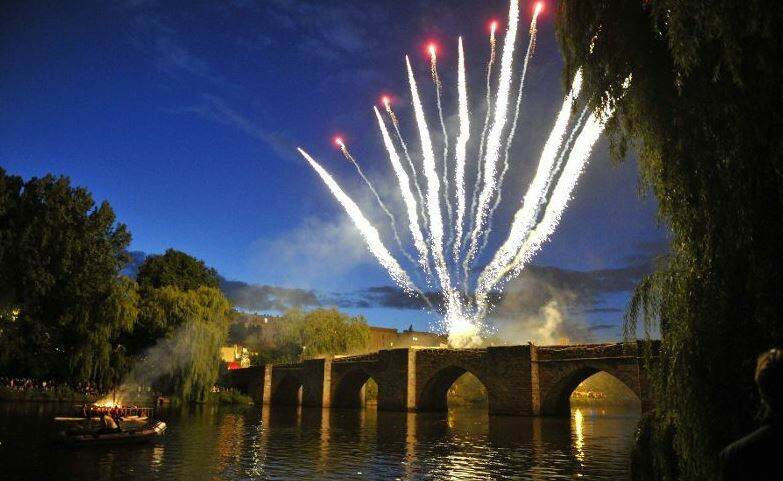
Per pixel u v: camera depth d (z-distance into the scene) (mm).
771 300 9781
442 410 69250
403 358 67250
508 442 35781
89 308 62531
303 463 26906
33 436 33188
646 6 11766
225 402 78312
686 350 10938
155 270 89500
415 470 25281
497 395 58031
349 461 27703
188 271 92000
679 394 11000
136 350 74188
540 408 55344
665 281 12531
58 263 61406
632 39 11867
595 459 28453
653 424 13578
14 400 60406
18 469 23672
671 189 11703
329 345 90000
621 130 12984
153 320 72312
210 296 76688
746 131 9984
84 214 66000
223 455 28953
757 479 4004
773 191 9891
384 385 69125
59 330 62812
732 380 10359
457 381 103625
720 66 10297
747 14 9031
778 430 4082
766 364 4270
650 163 12469
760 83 9719
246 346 121062
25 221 61969
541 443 35312
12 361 62156
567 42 13477
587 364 52188
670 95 11336
